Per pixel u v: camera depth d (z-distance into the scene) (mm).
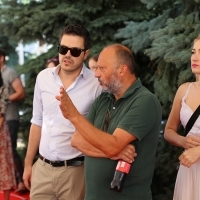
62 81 3043
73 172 3037
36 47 8008
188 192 2984
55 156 3043
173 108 3154
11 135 5410
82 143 2615
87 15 5609
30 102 5836
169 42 3830
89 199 2635
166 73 4090
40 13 5445
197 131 2959
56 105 3018
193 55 2943
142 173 2551
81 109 2990
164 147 4414
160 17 4691
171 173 4281
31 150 3354
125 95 2549
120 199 2559
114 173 2494
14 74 5289
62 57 2949
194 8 4285
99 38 5531
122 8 5738
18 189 5387
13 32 5930
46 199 3145
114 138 2418
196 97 3006
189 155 2805
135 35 4727
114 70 2533
